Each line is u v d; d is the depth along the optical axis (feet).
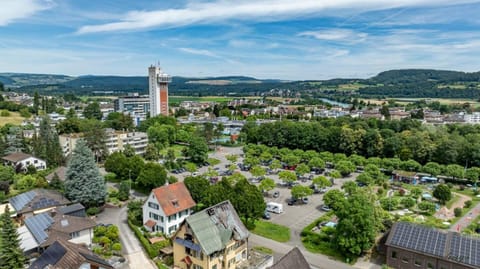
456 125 571.69
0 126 565.94
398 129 577.43
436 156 401.29
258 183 349.61
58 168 336.90
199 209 253.24
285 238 219.41
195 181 252.62
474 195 318.45
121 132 505.25
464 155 385.09
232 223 180.04
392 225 193.98
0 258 156.25
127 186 297.74
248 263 181.88
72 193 256.11
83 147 266.36
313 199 302.25
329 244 209.05
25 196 251.80
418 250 172.65
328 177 376.07
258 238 218.79
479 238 168.66
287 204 288.10
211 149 556.92
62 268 140.46
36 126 564.30
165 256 190.19
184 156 481.87
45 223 199.00
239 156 502.79
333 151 483.51
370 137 447.01
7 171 317.42
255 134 558.56
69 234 189.98
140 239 209.15
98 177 266.98
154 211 225.35
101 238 202.80
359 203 193.88
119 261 183.32
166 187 233.35
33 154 403.75
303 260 147.54
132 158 342.64
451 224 245.04
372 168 359.05
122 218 250.37
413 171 382.83
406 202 274.16
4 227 157.79
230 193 226.99
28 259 170.60
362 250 193.77
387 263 183.21
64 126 559.38
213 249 162.81
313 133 497.46
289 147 522.06
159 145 530.27
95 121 612.29
